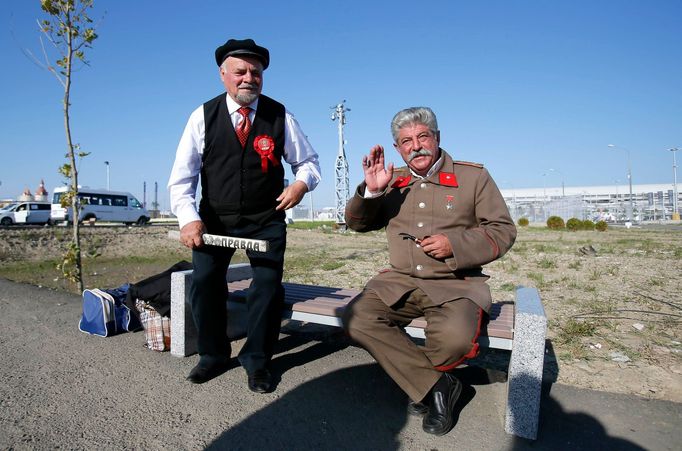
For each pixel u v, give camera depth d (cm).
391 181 285
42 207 3256
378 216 288
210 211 287
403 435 238
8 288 610
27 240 1564
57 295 567
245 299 331
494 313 286
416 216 273
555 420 259
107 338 382
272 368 321
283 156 299
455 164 277
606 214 6000
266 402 269
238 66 266
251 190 281
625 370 341
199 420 247
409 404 261
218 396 275
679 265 943
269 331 294
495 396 288
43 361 328
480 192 267
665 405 279
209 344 298
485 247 250
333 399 275
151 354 344
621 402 282
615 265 955
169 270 373
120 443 224
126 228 2158
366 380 303
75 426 238
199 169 289
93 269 1103
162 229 2166
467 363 356
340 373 313
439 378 245
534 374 236
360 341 249
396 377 245
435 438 236
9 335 390
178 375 304
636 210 6338
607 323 470
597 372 337
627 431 248
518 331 237
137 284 365
